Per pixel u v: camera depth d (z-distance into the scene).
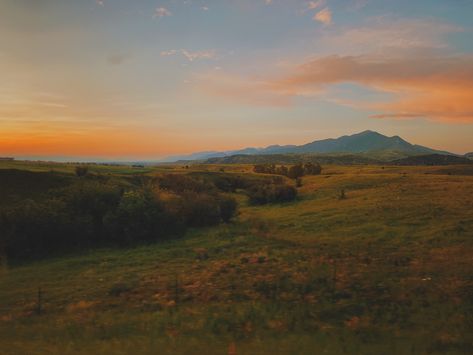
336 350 11.52
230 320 15.20
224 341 12.78
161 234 40.53
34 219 34.78
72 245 37.78
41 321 16.92
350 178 83.19
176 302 18.72
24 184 57.34
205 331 13.98
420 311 15.47
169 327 14.68
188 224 47.50
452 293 17.56
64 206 40.16
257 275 22.78
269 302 17.64
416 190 58.16
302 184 85.19
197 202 48.38
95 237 40.03
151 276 24.31
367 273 21.89
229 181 96.56
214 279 22.50
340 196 62.12
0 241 33.72
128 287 21.78
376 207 47.50
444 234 31.61
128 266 28.20
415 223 37.12
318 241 33.88
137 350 12.05
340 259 25.95
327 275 21.81
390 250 28.28
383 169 139.12
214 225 48.06
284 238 36.62
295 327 14.09
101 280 24.25
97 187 45.28
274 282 21.05
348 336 12.90
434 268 22.19
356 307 16.39
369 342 12.24
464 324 13.70
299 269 23.62
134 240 39.16
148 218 39.19
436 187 59.50
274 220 48.53
